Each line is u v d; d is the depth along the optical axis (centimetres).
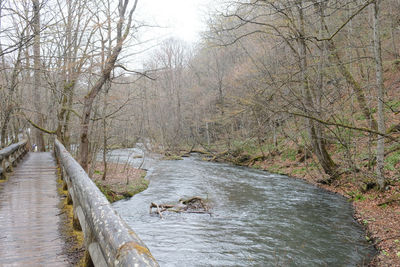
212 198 1213
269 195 1242
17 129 2031
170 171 1944
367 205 977
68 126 1595
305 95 1198
